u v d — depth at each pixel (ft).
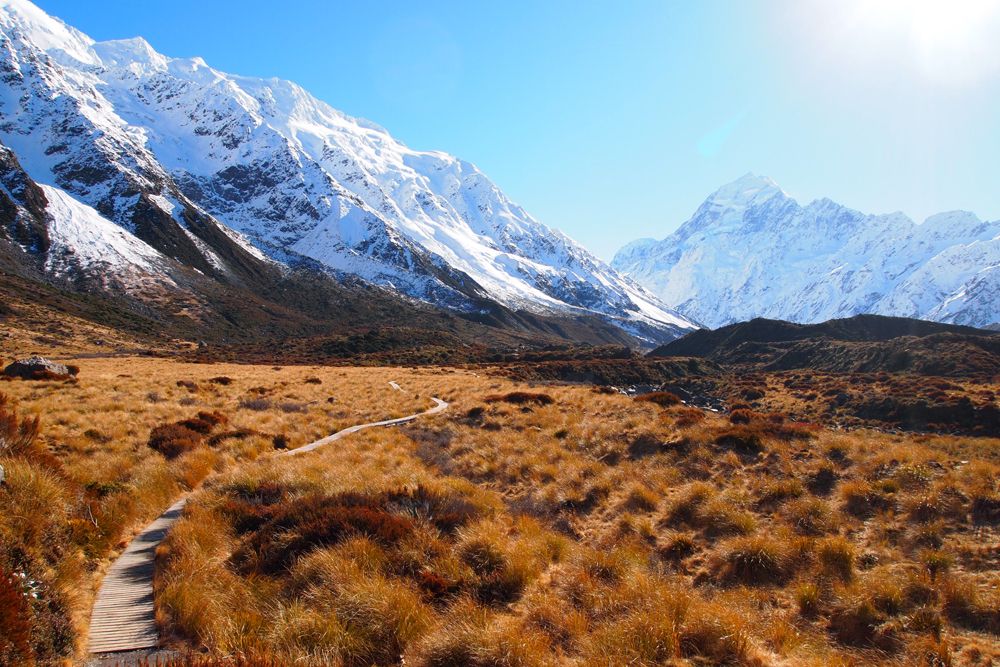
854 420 153.17
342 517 34.86
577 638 24.64
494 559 31.96
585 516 44.27
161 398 97.30
